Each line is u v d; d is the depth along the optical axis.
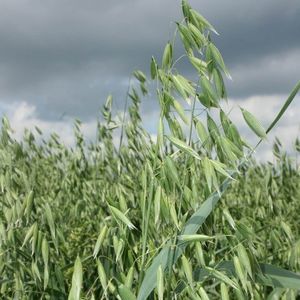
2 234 0.50
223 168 0.37
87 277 0.55
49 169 1.14
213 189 0.39
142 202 0.39
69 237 0.68
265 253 0.53
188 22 0.38
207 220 0.41
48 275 0.45
